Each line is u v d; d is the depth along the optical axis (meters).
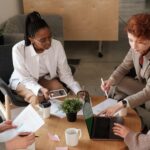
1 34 3.61
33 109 2.02
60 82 2.60
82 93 2.29
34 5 4.38
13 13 4.39
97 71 4.19
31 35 2.29
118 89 2.54
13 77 2.48
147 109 2.38
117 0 4.27
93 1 4.29
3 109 2.07
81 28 4.46
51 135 1.81
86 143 1.74
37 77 2.55
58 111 2.07
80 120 1.98
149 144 1.62
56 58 2.54
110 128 1.86
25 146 1.58
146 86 2.23
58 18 4.11
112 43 5.13
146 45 2.04
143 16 2.00
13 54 2.44
